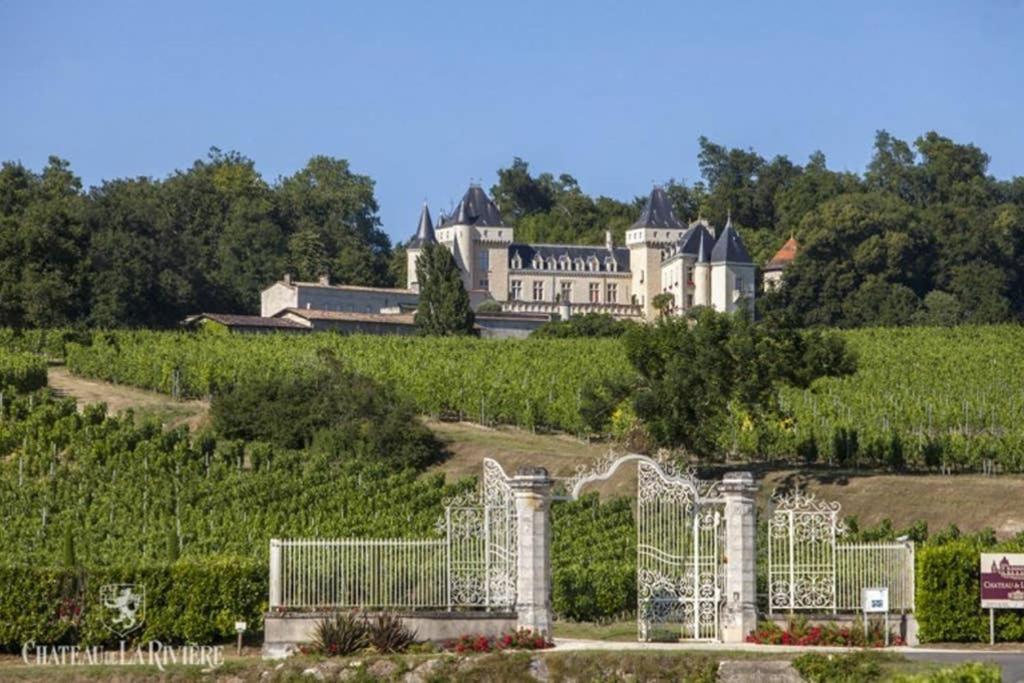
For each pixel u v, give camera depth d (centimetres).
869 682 7394
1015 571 8644
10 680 7894
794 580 8856
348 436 16188
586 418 15275
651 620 8769
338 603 8612
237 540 12519
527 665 7775
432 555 8712
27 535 12706
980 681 6419
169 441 15588
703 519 8919
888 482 14125
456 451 16600
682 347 14800
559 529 12494
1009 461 15125
